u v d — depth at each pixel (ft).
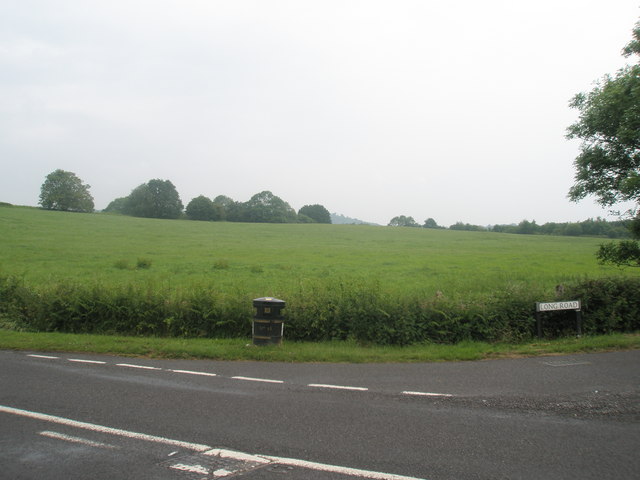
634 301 36.40
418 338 33.17
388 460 13.94
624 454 14.40
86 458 14.03
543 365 26.30
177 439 15.51
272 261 111.96
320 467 13.47
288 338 34.58
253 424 16.92
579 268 98.94
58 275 79.56
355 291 35.88
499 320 34.09
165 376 24.09
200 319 36.50
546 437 15.75
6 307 40.55
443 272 93.25
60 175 307.17
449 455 14.30
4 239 134.41
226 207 383.24
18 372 24.63
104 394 20.65
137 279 75.66
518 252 145.79
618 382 22.50
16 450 14.58
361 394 20.83
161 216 318.24
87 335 35.96
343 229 248.93
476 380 23.16
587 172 39.32
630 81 35.47
